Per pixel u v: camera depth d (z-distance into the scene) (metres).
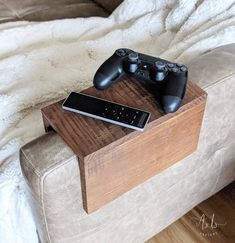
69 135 0.76
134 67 0.85
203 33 1.09
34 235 1.01
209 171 1.19
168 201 1.13
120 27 1.39
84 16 1.53
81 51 1.25
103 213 0.94
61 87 1.11
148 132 0.79
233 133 1.12
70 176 0.77
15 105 1.05
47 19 1.51
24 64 1.19
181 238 1.30
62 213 0.84
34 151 0.76
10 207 0.92
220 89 0.93
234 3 1.13
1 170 0.92
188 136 0.90
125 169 0.82
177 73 0.83
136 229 1.11
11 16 1.54
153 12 1.36
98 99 0.81
